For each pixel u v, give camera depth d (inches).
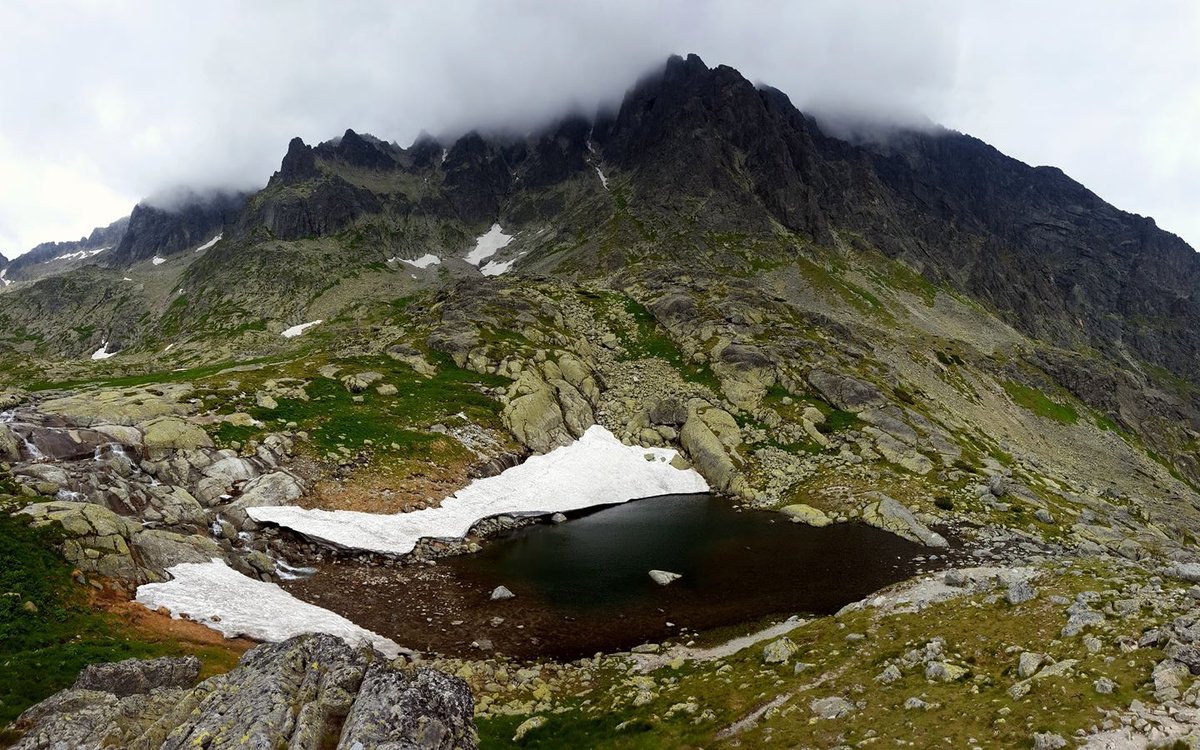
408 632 1321.4
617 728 917.8
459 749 654.5
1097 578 1211.9
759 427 3095.5
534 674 1149.7
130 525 1349.7
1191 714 694.5
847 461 2778.1
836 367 3599.9
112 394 2235.5
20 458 1571.1
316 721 657.0
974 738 741.9
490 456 2556.6
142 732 675.4
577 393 3284.9
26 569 1081.4
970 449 3117.6
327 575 1583.4
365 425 2458.2
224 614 1214.3
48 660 872.9
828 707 885.2
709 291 4997.5
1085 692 785.6
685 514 2384.4
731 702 967.0
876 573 1750.7
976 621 1120.8
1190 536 2733.8
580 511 2404.0
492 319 3939.5
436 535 1909.4
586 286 5639.8
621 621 1425.9
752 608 1502.2
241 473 1900.8
